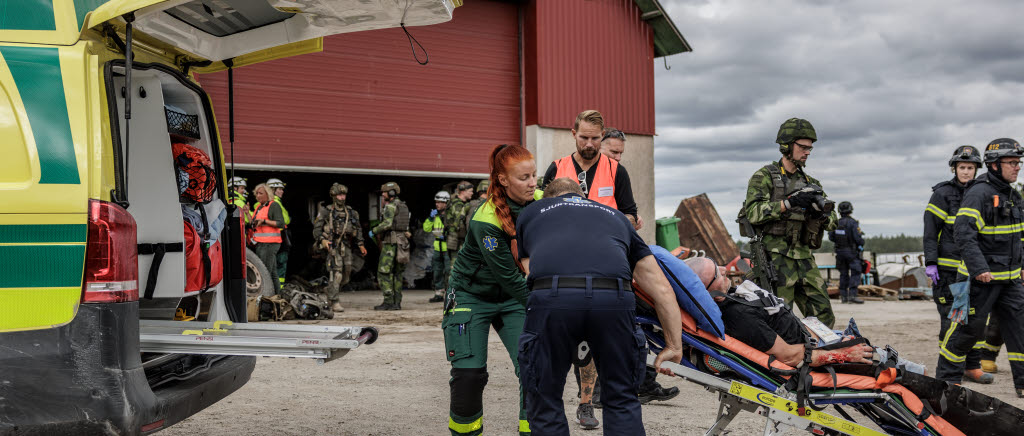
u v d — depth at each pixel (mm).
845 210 16594
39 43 3072
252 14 3996
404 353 7914
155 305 4035
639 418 3227
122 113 3820
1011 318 6332
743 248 6207
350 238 13148
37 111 3014
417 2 3926
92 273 2943
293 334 3578
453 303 3752
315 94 15672
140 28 3592
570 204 3387
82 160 2998
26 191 2965
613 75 18672
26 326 2928
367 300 15305
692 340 3721
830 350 3762
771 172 5992
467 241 3695
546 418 3230
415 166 16734
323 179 20156
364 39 16234
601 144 5809
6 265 2945
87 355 2916
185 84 4129
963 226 6324
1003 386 6848
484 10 17688
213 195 4418
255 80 15078
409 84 16719
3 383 2896
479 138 17531
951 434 3736
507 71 17953
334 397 5770
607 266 3182
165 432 4672
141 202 3879
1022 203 6512
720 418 3924
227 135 14750
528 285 3312
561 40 18031
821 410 3725
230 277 4469
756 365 3721
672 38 19266
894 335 10117
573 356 3289
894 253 21688
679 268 3688
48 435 2891
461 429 3654
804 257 5973
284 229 12930
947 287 6984
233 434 4652
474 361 3656
